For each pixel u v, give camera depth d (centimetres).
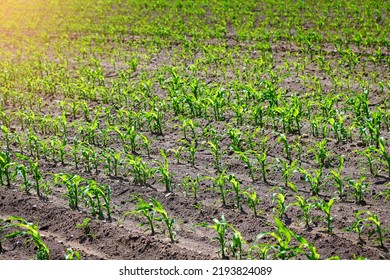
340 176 902
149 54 1700
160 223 805
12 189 912
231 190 866
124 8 2533
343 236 747
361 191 831
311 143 1020
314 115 1142
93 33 2091
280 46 1691
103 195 814
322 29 1880
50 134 1138
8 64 1625
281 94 1197
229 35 1888
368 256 705
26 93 1409
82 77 1449
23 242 777
